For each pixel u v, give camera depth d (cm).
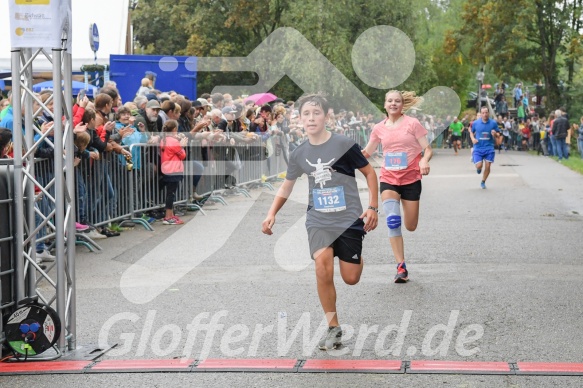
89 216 1170
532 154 3900
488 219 1398
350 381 552
